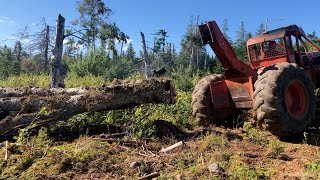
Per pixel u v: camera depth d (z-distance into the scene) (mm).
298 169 3957
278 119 5168
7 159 4031
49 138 5082
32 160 3992
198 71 17234
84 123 5742
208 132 5414
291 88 5637
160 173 3791
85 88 5738
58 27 9047
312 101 5805
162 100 5707
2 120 5031
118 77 18594
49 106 5293
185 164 4070
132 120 5836
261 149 4789
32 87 5898
